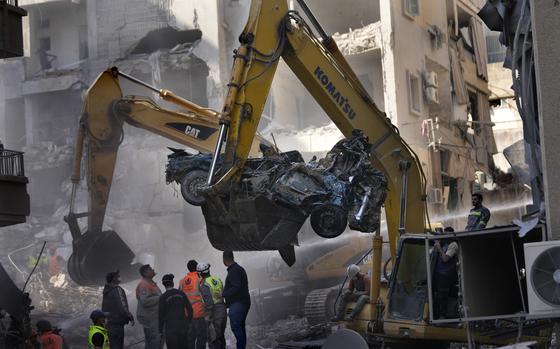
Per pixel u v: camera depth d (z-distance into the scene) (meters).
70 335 27.67
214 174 17.58
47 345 19.92
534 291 13.19
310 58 19.56
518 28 15.59
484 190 55.41
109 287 21.00
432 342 18.56
